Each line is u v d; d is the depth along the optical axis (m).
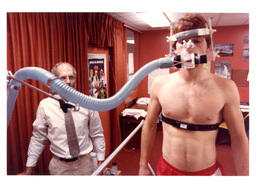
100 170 0.86
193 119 0.83
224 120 0.88
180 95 0.85
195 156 0.85
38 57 1.56
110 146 2.84
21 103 1.49
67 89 0.66
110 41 2.43
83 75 2.08
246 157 0.86
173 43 0.80
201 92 0.81
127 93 0.73
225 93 0.81
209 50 0.77
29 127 1.52
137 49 2.54
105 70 2.61
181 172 0.88
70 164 1.35
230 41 2.17
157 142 1.29
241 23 2.14
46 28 1.62
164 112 0.92
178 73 0.91
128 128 2.86
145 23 2.40
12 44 1.39
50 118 1.31
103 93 2.58
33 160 1.33
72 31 1.91
